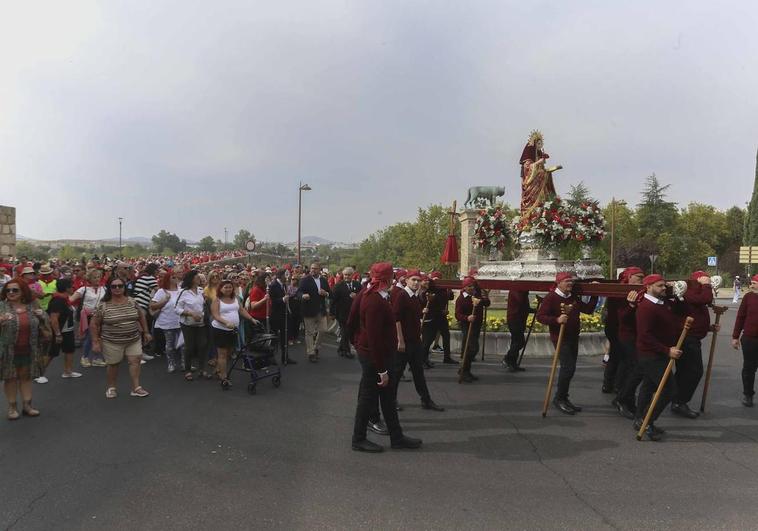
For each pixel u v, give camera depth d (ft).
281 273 36.63
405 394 26.53
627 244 170.60
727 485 14.90
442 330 34.45
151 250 395.75
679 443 18.79
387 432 19.83
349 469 16.05
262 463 16.55
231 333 27.53
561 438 19.29
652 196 195.93
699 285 22.66
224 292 27.61
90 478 15.26
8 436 19.20
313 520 12.66
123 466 16.22
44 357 22.27
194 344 29.68
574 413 22.76
